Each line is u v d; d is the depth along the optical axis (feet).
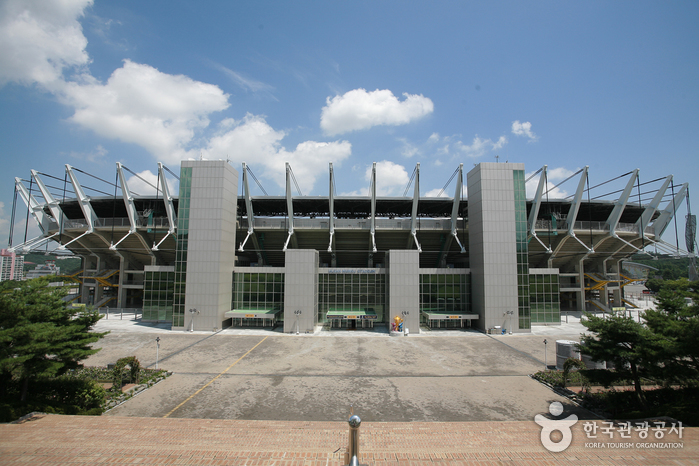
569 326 138.51
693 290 59.41
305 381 73.15
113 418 48.91
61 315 57.36
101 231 158.51
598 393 63.05
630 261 274.98
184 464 29.99
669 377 50.29
